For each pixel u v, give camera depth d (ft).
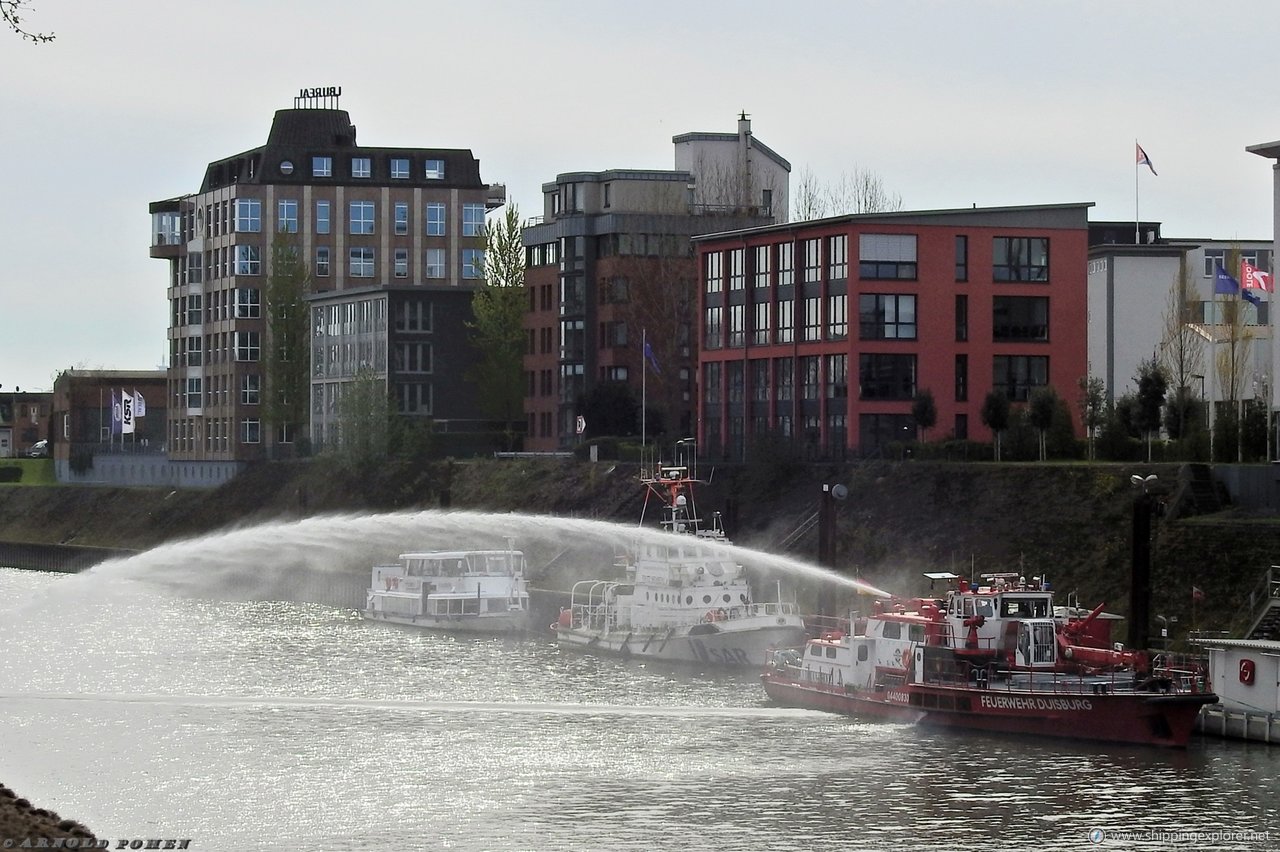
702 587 376.68
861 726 294.46
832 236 496.64
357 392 642.63
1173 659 298.35
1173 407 449.06
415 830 231.91
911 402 485.56
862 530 416.67
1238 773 256.11
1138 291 561.84
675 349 615.57
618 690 336.90
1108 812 237.25
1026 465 399.44
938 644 294.66
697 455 532.73
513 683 349.00
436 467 611.88
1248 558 329.93
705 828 231.91
